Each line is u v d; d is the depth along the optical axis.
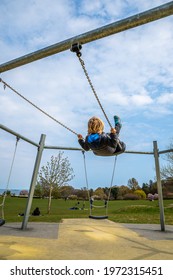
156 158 7.51
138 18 2.61
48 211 18.66
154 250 4.48
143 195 42.75
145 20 2.60
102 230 6.67
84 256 3.84
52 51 3.12
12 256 3.65
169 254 4.21
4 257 3.59
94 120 3.94
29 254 3.81
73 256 3.82
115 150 4.14
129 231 6.75
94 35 2.85
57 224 7.48
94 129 3.88
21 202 28.66
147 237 5.92
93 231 6.39
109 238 5.52
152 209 17.56
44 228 6.63
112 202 31.41
